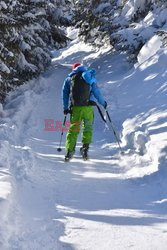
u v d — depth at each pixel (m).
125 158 7.95
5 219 4.51
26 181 6.57
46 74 20.42
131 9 18.55
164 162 6.73
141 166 7.29
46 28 20.09
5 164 6.93
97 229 4.72
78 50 29.69
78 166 7.74
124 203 5.76
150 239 4.42
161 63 12.95
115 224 4.89
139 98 11.66
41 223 4.90
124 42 16.61
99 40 23.72
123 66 17.36
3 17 12.85
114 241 4.39
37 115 12.45
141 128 8.65
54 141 9.73
